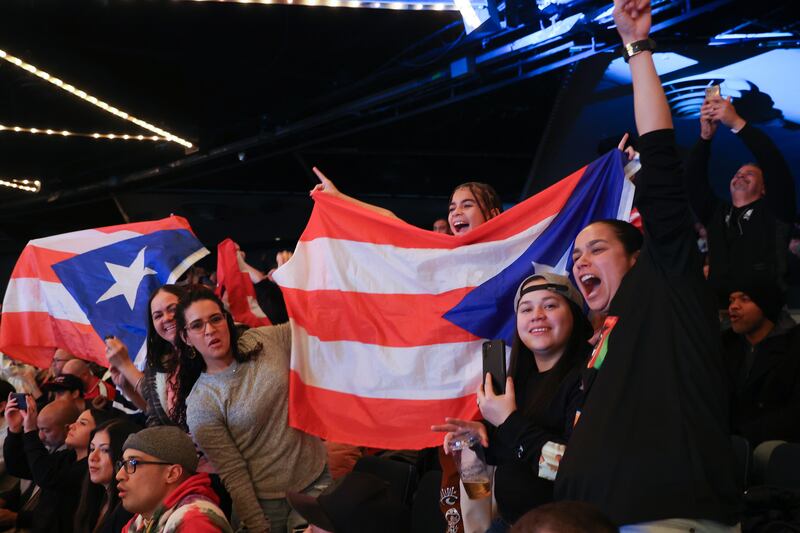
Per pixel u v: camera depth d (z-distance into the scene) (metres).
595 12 6.89
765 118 7.10
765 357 3.77
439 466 4.18
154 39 9.86
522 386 2.69
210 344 3.38
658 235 2.12
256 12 9.16
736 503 1.94
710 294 2.13
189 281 6.73
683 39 7.15
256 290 4.93
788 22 6.75
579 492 1.97
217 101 11.56
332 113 10.10
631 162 3.36
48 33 9.49
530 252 3.49
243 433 3.41
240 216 14.45
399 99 9.40
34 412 4.64
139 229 5.02
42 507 4.44
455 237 3.60
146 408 4.15
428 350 3.51
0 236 16.53
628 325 2.10
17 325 4.95
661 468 1.90
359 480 2.69
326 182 4.02
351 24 9.38
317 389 3.59
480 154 11.58
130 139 12.86
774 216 3.92
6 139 12.94
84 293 4.87
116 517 3.59
